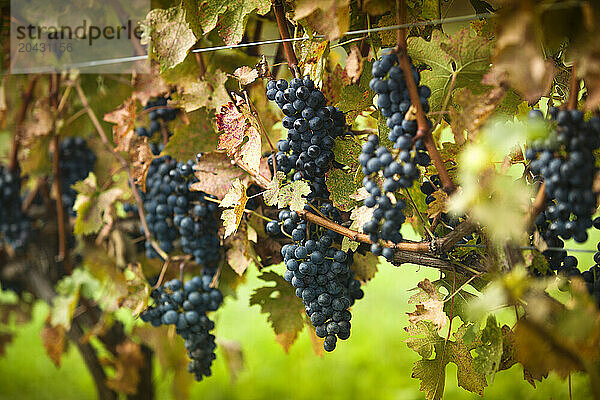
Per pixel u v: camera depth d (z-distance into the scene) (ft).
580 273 2.97
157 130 3.86
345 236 3.10
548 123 2.80
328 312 3.12
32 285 4.61
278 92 3.11
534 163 2.79
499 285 2.73
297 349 8.75
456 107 3.10
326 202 3.24
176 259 3.80
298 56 3.41
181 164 3.64
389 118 2.93
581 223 2.83
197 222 3.61
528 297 2.76
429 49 3.02
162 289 3.68
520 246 2.87
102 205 3.92
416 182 3.30
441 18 3.32
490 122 2.92
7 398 8.00
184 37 3.36
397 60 2.91
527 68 2.58
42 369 8.73
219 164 3.44
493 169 2.72
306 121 3.07
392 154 2.92
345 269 3.12
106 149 4.19
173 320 3.59
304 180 3.17
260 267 3.66
